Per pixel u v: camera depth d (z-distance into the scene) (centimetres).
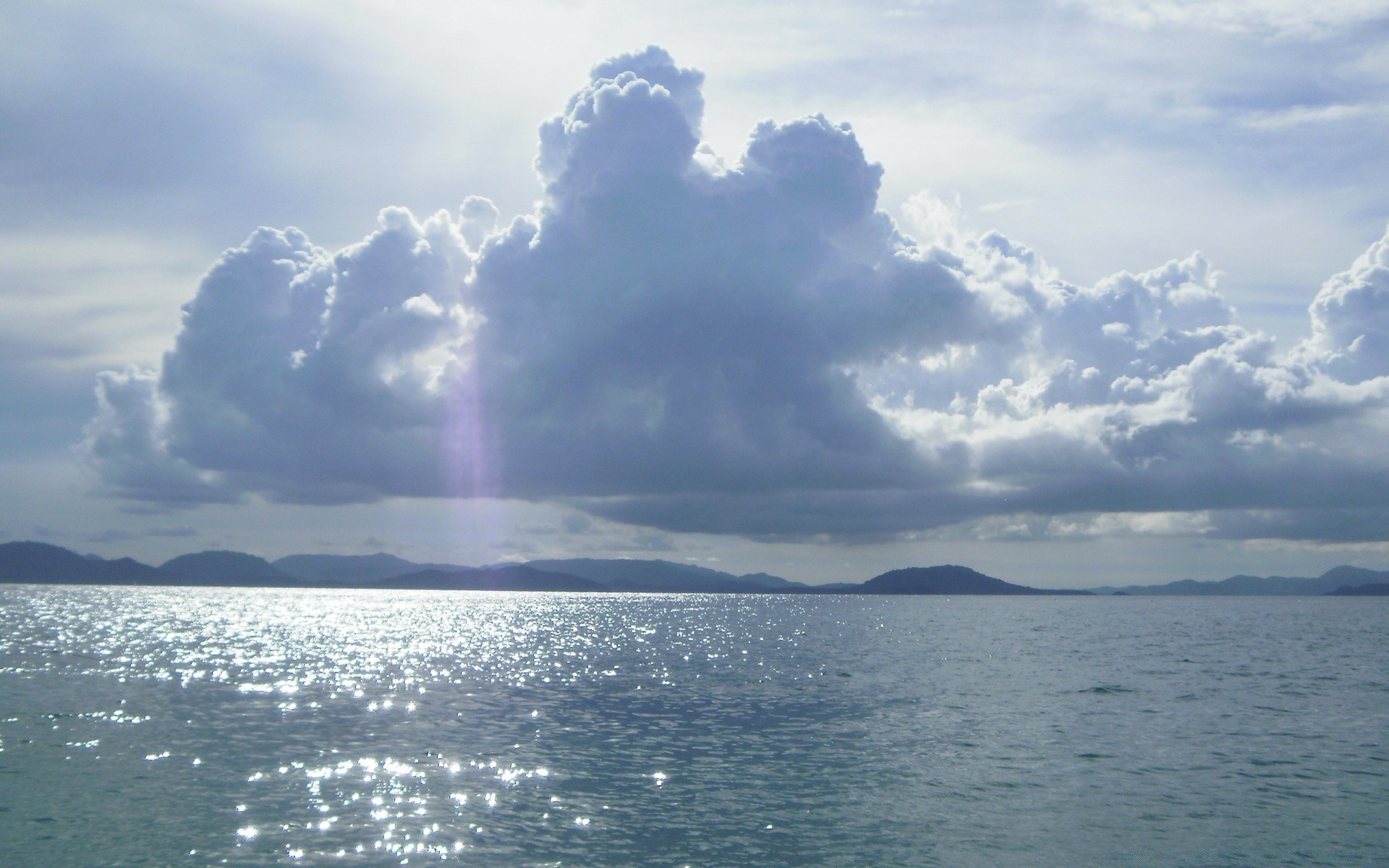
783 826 3206
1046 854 2966
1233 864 2908
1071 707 5897
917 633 15188
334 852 2889
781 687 6925
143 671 7594
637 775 3875
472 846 2952
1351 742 4744
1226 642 12638
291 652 9975
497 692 6519
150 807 3334
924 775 3928
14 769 3862
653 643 12169
